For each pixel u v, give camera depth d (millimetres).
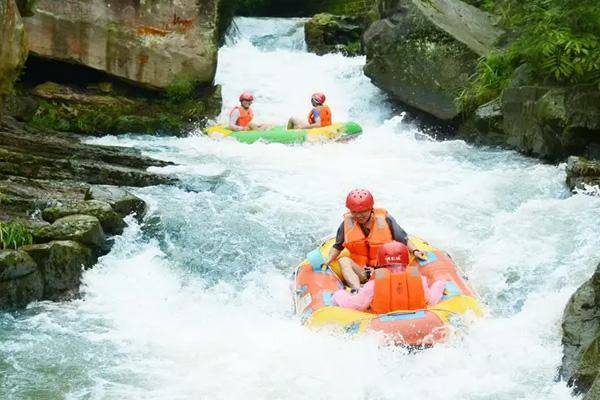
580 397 8766
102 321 11703
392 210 15531
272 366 10023
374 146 20906
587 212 14922
